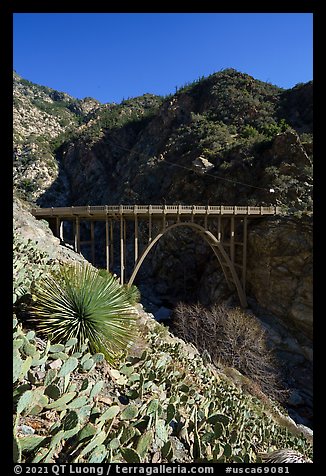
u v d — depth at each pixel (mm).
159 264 33500
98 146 63938
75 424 2238
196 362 7383
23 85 120688
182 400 4129
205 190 33312
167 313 26297
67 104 119438
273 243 21703
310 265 20125
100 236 45156
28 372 2711
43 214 21484
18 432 2102
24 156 64188
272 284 21531
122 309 4727
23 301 4340
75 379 3256
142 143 58969
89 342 4039
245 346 16891
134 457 2203
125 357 4395
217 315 19594
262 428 5848
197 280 30375
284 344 19312
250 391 11992
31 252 6945
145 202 42688
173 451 2762
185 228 31766
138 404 3357
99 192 57125
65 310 4113
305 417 14695
